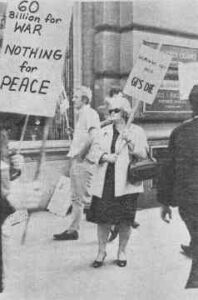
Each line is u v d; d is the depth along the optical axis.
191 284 3.67
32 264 3.57
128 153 3.45
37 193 3.17
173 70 4.57
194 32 4.67
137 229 4.17
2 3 3.77
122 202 3.46
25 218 3.82
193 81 4.55
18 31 3.37
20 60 3.33
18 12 3.38
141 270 3.69
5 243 3.56
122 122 3.53
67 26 3.42
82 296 3.45
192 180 3.55
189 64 4.55
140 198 4.43
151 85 3.63
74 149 3.67
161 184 3.65
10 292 3.40
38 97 3.32
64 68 4.14
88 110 3.69
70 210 3.96
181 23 4.58
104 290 3.44
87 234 3.85
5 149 2.99
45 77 3.32
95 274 3.56
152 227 4.22
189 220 3.65
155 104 4.50
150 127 4.52
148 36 4.39
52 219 3.91
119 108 3.49
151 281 3.62
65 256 3.69
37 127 3.93
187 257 3.90
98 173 3.44
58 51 3.38
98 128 3.57
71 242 3.78
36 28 3.38
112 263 3.67
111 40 4.25
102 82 4.23
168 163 3.60
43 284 3.48
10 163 3.01
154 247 4.00
